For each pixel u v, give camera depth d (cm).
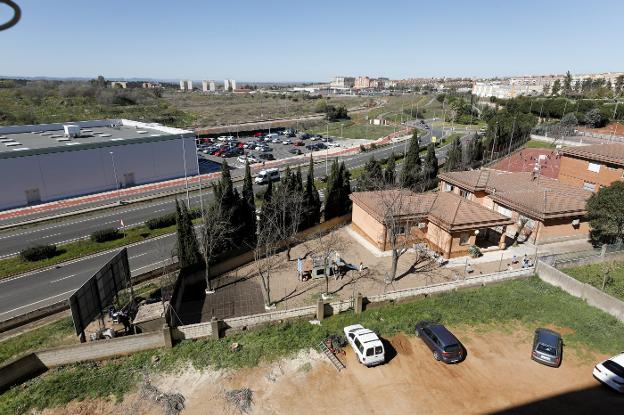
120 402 1948
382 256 3688
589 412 1877
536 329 2438
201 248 3316
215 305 2928
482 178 4791
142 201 5803
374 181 4672
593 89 16962
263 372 2142
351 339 2323
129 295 3033
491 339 2408
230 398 1966
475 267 3394
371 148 9969
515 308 2686
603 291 2756
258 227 3816
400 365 2205
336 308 2667
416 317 2603
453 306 2723
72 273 3531
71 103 14112
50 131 7769
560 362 2202
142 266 3641
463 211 3609
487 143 7438
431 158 5988
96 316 2573
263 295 3053
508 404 1934
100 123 8512
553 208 3731
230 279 3322
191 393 2008
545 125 10319
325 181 6856
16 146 6044
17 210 5378
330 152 9819
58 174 5916
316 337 2409
